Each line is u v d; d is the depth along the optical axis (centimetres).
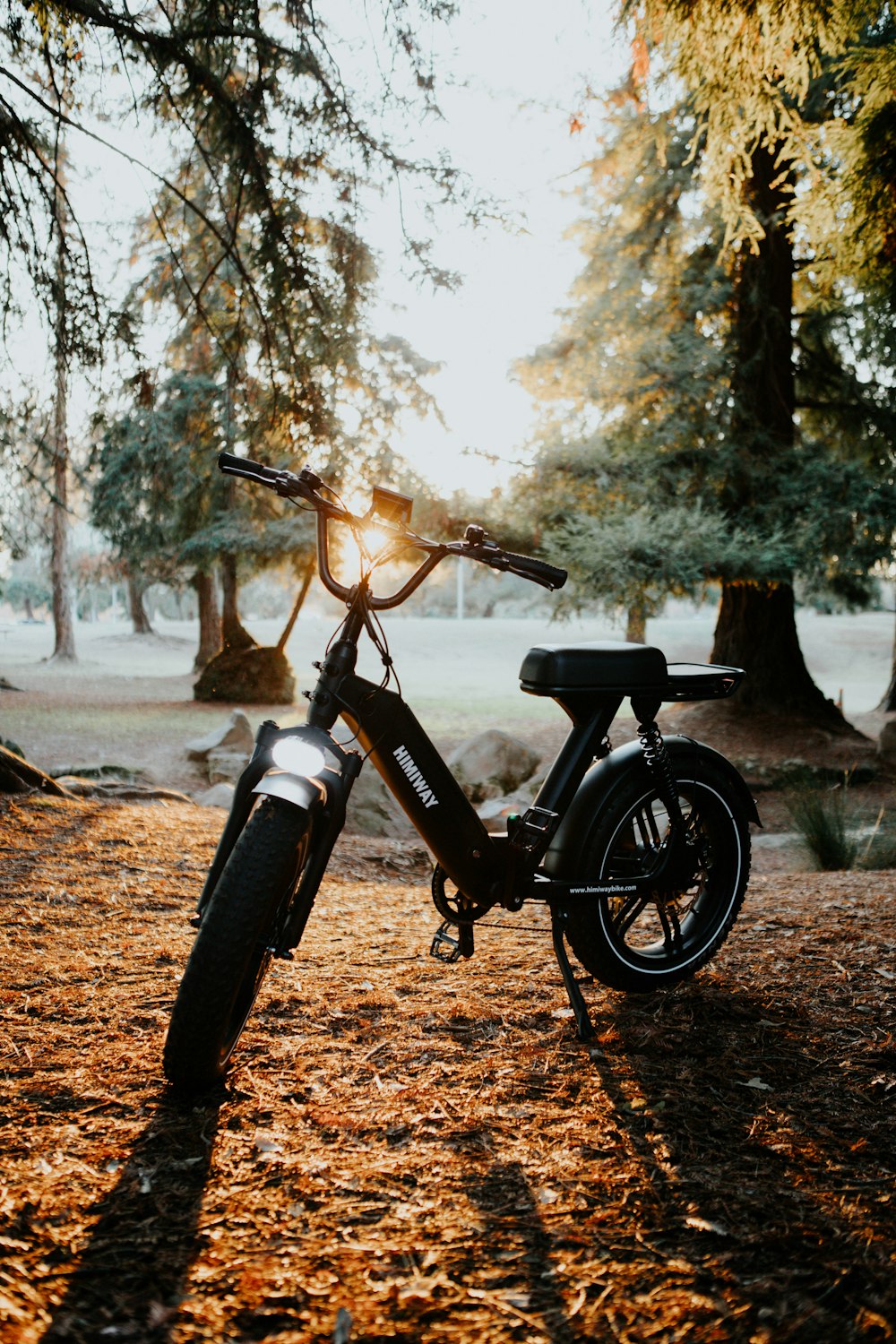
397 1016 296
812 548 1382
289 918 239
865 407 1611
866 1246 185
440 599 6856
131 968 334
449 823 272
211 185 809
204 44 692
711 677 302
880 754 1394
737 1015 299
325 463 821
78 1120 229
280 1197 200
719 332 1537
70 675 3012
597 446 1470
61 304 711
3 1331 159
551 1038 281
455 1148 220
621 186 1495
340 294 779
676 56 577
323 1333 161
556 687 285
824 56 1153
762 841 977
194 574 2925
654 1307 169
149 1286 172
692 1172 212
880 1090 251
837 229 748
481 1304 169
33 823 538
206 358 1828
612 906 316
